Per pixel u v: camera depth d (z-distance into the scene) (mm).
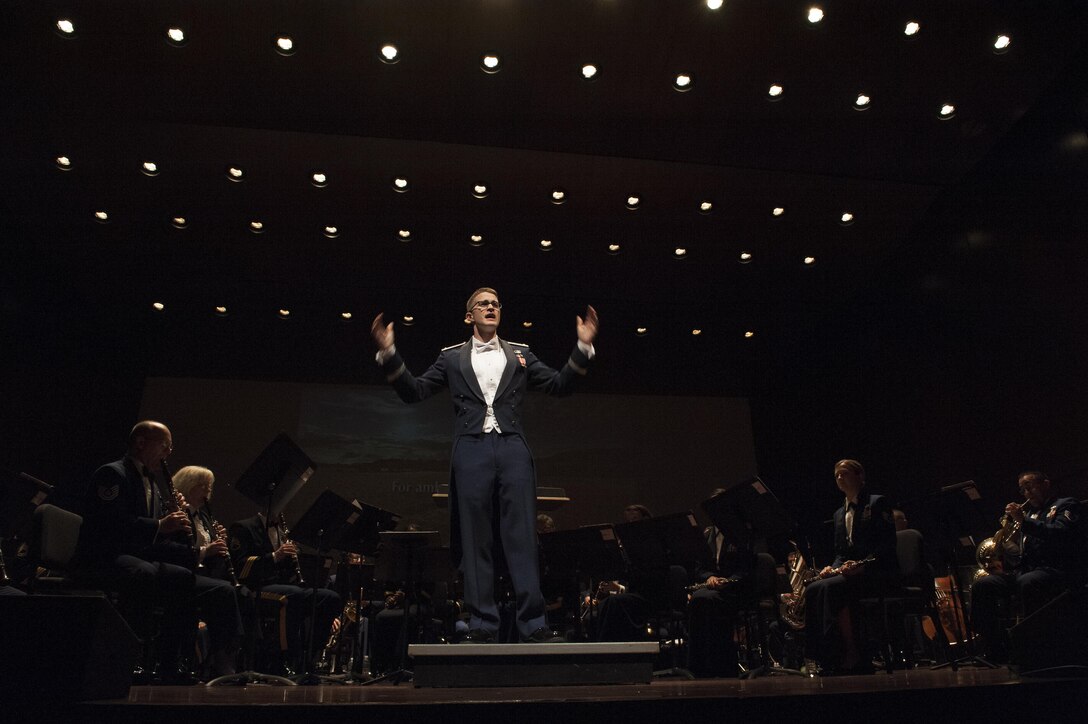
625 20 5430
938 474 7230
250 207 7125
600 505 9602
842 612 4363
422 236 7574
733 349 9492
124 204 7000
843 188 7105
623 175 6914
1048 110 6086
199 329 8758
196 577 3877
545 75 5867
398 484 9352
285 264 7867
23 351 7316
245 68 5711
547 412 9883
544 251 7812
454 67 5781
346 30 5449
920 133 6445
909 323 7723
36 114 6043
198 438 9219
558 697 1897
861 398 8406
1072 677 2420
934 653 5977
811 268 8125
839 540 4820
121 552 3604
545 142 6543
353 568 5734
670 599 5012
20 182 6688
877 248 7863
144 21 5285
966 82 5969
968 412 6895
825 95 6074
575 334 9102
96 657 1964
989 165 6727
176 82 5805
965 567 6016
